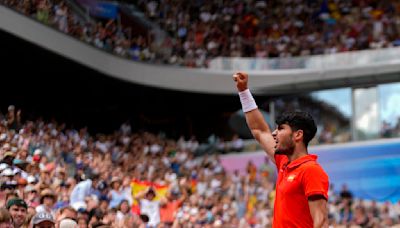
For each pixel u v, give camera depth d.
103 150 29.91
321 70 36.78
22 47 29.39
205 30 38.12
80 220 13.68
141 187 23.11
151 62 36.00
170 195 22.20
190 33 37.84
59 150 25.05
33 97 34.69
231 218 24.66
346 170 35.78
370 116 35.94
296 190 6.90
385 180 35.12
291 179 6.95
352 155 35.75
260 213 28.00
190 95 37.84
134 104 38.28
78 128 36.97
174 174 29.41
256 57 37.75
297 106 37.44
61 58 30.97
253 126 8.05
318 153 36.25
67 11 31.09
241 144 36.59
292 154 7.18
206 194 29.12
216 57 37.62
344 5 38.25
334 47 37.06
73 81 34.34
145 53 35.84
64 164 23.55
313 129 7.19
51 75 33.34
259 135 7.96
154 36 36.53
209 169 33.97
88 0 33.06
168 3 37.91
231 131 37.78
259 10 39.06
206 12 38.78
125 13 35.28
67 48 30.73
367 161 35.53
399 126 35.28
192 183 30.33
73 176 22.55
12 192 13.49
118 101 37.66
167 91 37.12
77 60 31.42
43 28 29.34
